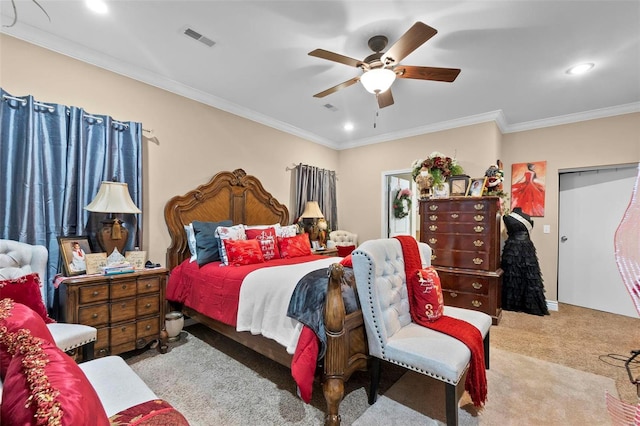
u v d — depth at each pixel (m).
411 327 1.88
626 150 3.57
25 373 0.67
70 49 2.40
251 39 2.33
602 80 2.92
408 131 4.63
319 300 1.71
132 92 2.80
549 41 2.30
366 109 3.79
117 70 2.69
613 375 2.21
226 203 3.57
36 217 2.16
